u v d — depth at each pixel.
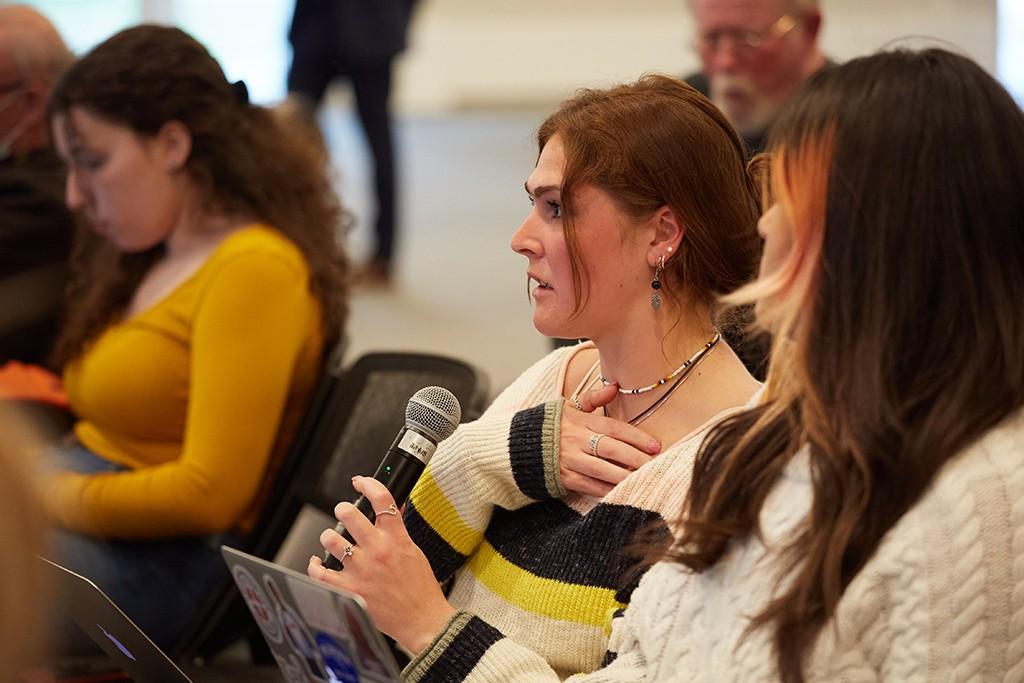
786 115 2.21
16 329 4.95
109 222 4.37
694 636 2.27
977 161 2.09
